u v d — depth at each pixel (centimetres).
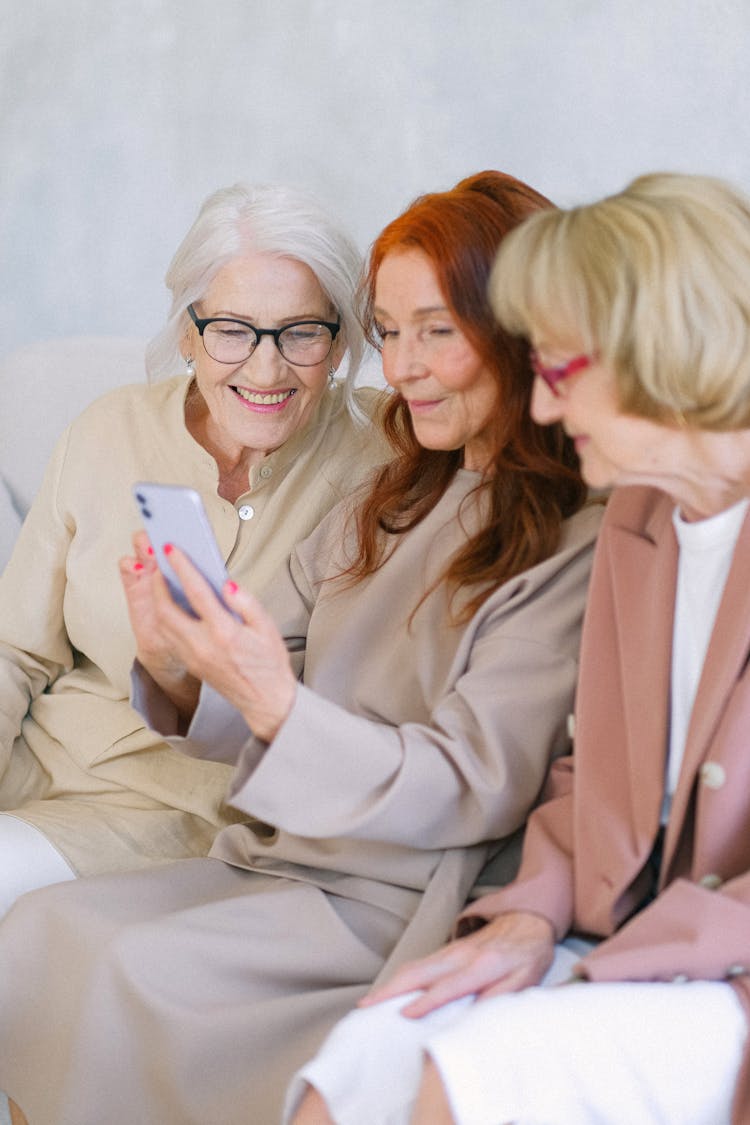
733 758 129
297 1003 145
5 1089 162
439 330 159
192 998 148
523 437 160
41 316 347
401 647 166
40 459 233
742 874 131
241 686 141
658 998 118
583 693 144
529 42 299
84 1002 150
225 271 181
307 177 323
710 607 136
